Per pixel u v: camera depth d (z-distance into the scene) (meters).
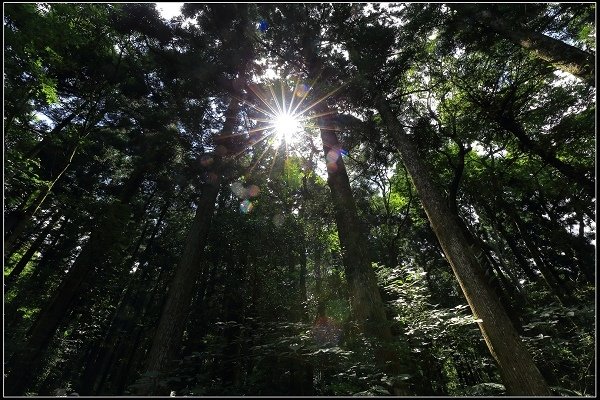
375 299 7.02
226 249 13.75
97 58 10.96
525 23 7.96
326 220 16.14
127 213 13.05
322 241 16.36
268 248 13.51
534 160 15.28
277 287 12.33
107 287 14.34
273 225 14.09
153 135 12.00
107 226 12.36
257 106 11.81
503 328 5.62
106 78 11.33
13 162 6.80
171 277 18.89
